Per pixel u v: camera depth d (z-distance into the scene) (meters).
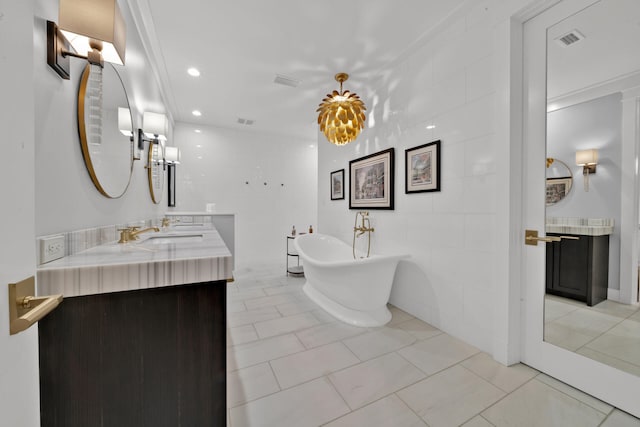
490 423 1.18
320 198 4.07
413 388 1.41
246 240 4.82
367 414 1.24
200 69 2.65
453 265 1.98
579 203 1.49
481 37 1.76
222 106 3.63
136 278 0.83
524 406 1.29
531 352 1.60
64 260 0.87
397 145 2.55
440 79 2.08
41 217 0.87
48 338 0.76
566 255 1.51
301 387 1.42
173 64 2.55
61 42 0.95
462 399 1.33
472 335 1.84
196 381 0.90
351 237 3.29
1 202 0.43
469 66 1.85
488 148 1.72
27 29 0.50
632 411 1.23
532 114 1.59
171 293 0.88
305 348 1.82
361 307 2.24
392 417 1.22
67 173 1.04
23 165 0.49
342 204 3.49
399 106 2.52
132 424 0.84
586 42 1.40
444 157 2.05
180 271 0.88
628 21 1.28
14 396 0.47
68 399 0.78
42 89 0.88
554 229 1.54
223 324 0.93
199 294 0.91
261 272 4.05
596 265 1.44
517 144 1.61
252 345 1.86
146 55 2.26
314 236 3.46
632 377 1.24
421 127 2.27
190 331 0.90
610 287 1.40
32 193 0.52
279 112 3.86
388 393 1.38
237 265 4.53
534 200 1.58
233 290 3.14
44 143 0.89
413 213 2.36
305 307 2.59
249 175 4.83
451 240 1.99
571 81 1.47
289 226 5.18
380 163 2.74
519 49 1.61
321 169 4.04
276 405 1.29
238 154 4.73
